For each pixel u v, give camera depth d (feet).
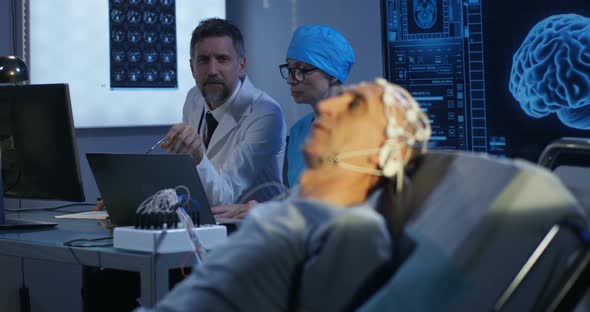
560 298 2.60
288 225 2.77
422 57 11.52
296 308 2.75
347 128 2.89
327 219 2.76
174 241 5.42
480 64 10.97
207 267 2.79
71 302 11.82
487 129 10.96
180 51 13.07
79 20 11.85
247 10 13.98
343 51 8.09
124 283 8.41
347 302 2.69
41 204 11.56
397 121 2.91
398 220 2.86
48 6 11.52
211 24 9.21
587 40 9.87
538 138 10.50
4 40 11.23
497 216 2.60
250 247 2.74
